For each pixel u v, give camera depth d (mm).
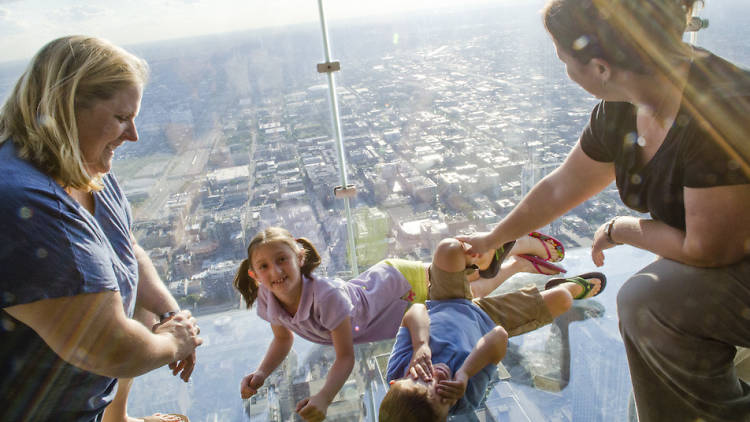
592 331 1742
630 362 1247
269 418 1539
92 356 1013
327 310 1644
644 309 1149
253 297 1793
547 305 1750
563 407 1411
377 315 1870
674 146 1080
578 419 1362
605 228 1406
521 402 1438
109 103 981
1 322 935
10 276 879
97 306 986
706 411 1153
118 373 1072
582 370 1559
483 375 1499
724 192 1015
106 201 1226
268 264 1618
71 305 951
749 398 1135
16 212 876
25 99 949
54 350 982
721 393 1128
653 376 1212
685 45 1051
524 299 1751
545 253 2029
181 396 1670
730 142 992
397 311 1896
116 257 1146
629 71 1038
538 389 1486
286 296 1671
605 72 1065
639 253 2230
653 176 1170
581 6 1021
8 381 993
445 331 1571
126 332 1045
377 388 1598
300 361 1777
